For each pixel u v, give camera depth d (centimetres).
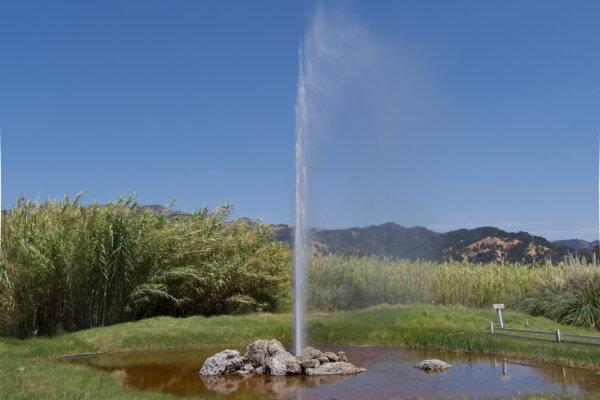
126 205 1766
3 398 780
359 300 2370
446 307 1955
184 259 1880
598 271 1736
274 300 2167
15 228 1562
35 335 1508
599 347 1171
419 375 993
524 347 1183
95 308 1602
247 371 1035
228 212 2220
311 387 907
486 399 797
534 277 2166
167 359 1190
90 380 924
